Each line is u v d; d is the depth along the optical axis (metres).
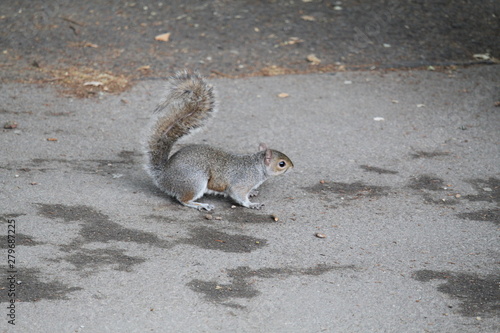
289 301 5.98
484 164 9.40
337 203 8.16
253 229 7.43
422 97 12.06
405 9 15.94
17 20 14.82
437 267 6.71
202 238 7.14
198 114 8.12
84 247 6.77
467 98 12.02
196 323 5.58
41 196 7.87
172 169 7.88
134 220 7.46
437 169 9.21
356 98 11.98
